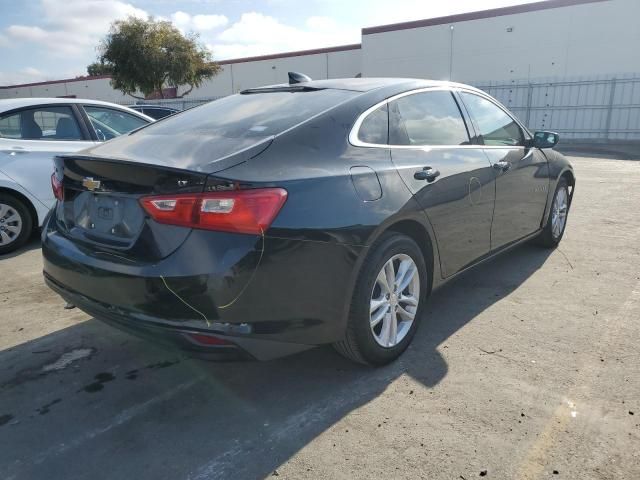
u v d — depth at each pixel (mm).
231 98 3637
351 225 2631
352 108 3029
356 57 32469
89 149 3096
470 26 25469
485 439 2381
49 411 2689
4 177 5293
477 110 4074
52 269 2934
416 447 2342
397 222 2955
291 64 35000
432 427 2480
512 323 3584
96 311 2660
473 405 2645
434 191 3209
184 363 3170
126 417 2633
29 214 5551
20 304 4090
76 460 2320
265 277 2367
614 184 9242
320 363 3129
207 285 2295
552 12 23094
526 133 4734
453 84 3951
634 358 3062
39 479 2205
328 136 2822
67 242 2877
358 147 2918
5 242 5418
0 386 2924
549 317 3666
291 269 2439
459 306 3900
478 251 3832
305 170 2592
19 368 3121
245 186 2340
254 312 2387
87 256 2664
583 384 2803
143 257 2441
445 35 26328
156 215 2391
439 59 26766
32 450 2389
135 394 2842
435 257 3334
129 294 2457
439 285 3477
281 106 3123
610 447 2303
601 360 3051
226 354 2385
